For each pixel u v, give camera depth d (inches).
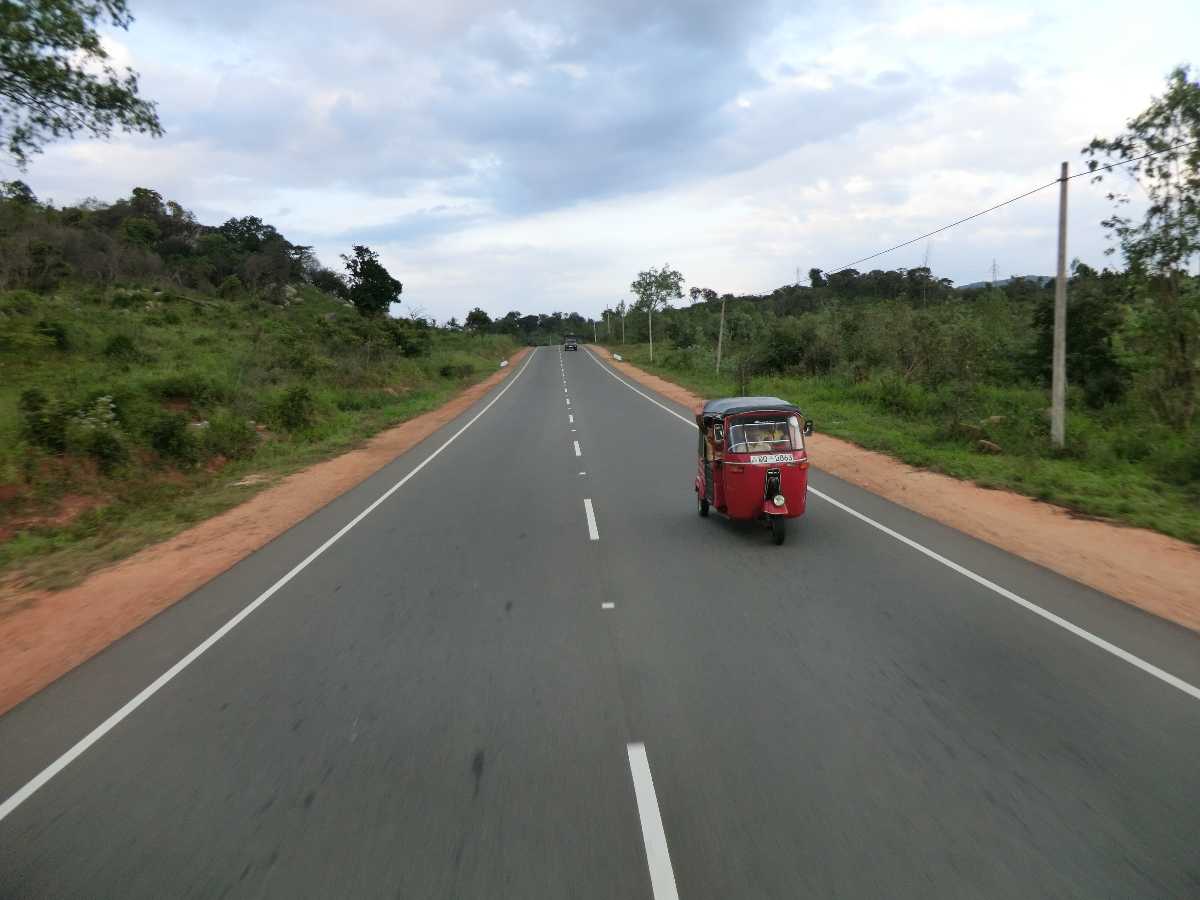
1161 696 197.6
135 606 322.0
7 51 660.7
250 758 184.5
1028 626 251.6
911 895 127.6
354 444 862.5
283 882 137.3
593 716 199.3
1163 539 362.0
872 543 369.1
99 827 157.8
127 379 818.8
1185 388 671.8
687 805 156.7
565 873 136.8
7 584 369.7
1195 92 593.6
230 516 502.6
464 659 243.0
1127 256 675.4
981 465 564.7
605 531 414.0
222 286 2923.2
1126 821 145.3
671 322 3535.9
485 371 2496.3
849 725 188.9
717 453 399.2
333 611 297.7
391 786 168.7
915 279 2925.7
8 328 893.2
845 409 1001.5
